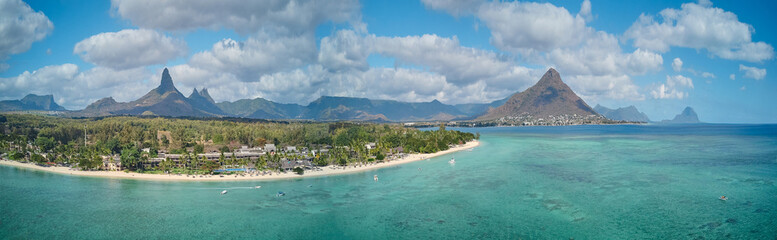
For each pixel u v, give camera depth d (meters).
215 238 114.56
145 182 191.62
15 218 132.62
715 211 128.88
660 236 108.75
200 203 150.50
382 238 112.56
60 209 143.12
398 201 149.88
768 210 128.25
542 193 156.75
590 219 123.81
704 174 190.50
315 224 125.38
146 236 116.44
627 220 122.12
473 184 177.00
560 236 110.50
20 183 189.38
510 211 133.75
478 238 110.44
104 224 126.50
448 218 128.00
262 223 126.75
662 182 173.00
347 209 140.62
